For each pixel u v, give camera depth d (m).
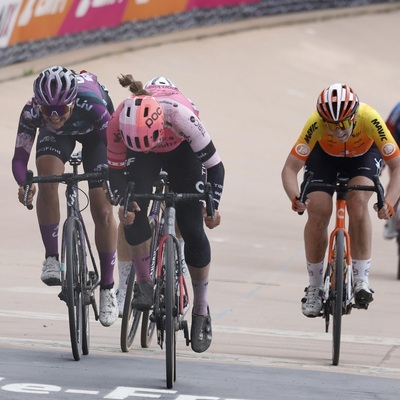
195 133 15.23
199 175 15.97
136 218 15.55
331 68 67.81
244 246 31.62
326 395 14.67
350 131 16.84
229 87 58.56
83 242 16.92
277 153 48.59
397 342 19.91
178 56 60.56
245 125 52.72
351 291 17.41
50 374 15.22
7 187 36.56
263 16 73.50
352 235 17.83
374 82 67.38
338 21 77.25
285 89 61.03
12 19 49.16
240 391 14.66
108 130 15.30
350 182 18.03
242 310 22.80
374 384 15.55
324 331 20.88
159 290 15.12
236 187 41.00
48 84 15.91
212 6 68.31
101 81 52.16
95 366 15.98
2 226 31.58
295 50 68.62
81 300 16.55
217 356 17.52
